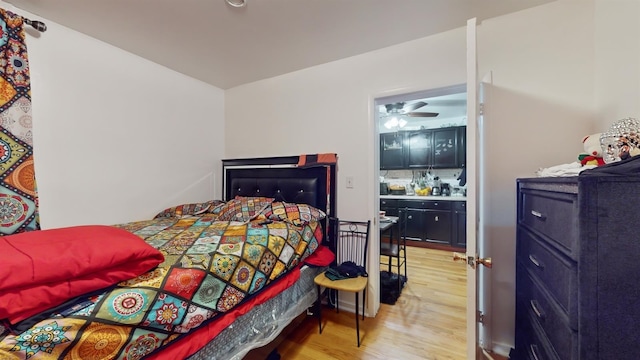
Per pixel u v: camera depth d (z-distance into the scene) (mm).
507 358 1701
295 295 1867
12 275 729
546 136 1612
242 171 2926
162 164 2465
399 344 1854
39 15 1681
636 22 1122
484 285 1792
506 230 1725
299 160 2535
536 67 1636
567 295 799
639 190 594
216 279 1247
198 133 2820
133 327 926
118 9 1629
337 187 2404
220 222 2061
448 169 4844
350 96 2330
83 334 809
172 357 1024
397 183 5277
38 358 730
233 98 3062
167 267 1134
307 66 2514
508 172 1713
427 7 1635
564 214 826
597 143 1096
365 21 1785
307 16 1722
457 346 1833
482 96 1775
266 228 1818
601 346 632
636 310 602
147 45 2088
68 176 1835
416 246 4523
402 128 5020
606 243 625
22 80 1564
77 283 847
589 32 1510
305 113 2576
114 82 2100
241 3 1586
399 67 2104
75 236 1046
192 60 2363
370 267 2238
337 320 2184
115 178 2107
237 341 1363
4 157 1494
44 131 1720
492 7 1634
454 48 1902
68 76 1835
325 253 2213
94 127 1978
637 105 1111
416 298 2572
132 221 2219
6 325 730
